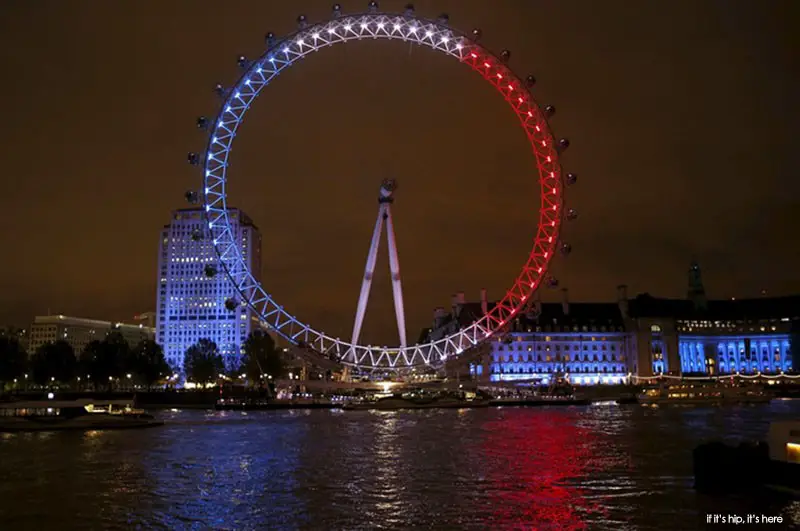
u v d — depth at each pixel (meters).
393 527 43.78
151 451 82.31
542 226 134.75
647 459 70.38
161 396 194.50
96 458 76.00
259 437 99.38
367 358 146.75
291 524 44.75
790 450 46.94
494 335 144.75
